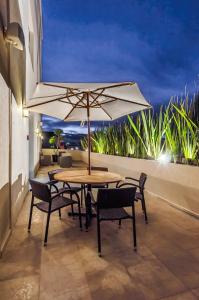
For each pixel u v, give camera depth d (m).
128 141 6.44
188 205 3.80
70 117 4.50
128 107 3.80
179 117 4.37
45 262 2.22
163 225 3.23
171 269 2.13
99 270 2.10
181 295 1.78
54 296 1.75
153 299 1.73
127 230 3.04
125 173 6.36
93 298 1.73
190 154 4.18
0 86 2.33
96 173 3.66
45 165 12.05
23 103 4.28
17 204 3.48
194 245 2.62
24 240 2.71
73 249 2.50
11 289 1.82
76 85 3.03
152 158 5.19
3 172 2.50
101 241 2.70
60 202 2.95
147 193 5.13
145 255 2.38
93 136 9.53
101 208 2.46
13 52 3.16
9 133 2.82
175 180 4.16
